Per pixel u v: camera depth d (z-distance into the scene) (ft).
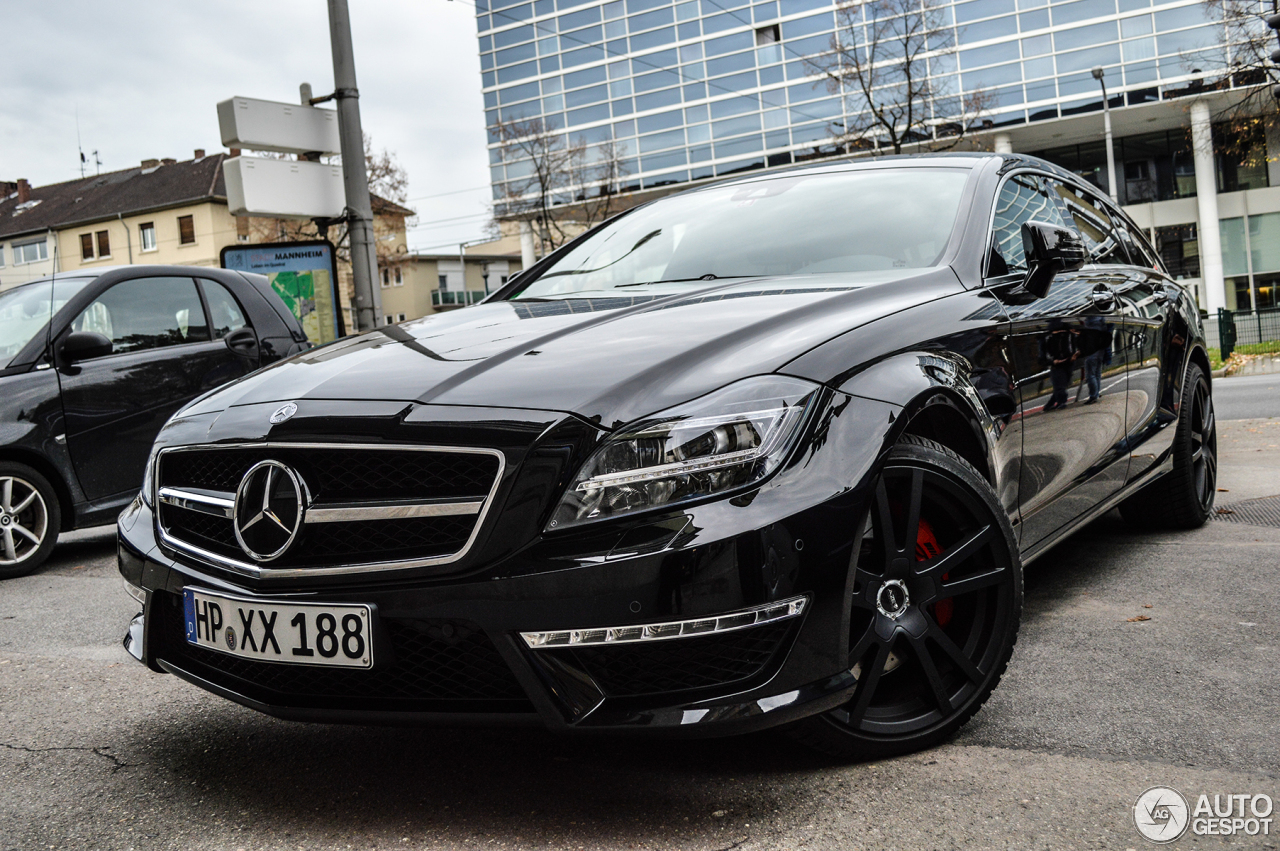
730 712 6.32
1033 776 7.11
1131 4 102.68
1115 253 13.84
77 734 8.89
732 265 10.41
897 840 6.29
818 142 115.96
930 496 7.66
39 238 182.09
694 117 123.24
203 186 169.58
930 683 7.54
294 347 20.75
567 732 6.27
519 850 6.36
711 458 6.37
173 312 19.13
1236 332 80.89
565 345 7.50
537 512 6.30
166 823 7.02
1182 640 10.01
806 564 6.46
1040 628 10.69
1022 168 11.97
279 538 6.84
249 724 8.98
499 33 134.31
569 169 128.77
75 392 17.47
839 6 110.83
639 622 6.17
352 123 32.58
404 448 6.56
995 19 106.52
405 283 216.95
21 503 16.92
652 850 6.28
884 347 7.59
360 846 6.54
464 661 6.57
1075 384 10.50
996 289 9.48
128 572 8.09
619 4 126.41
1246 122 95.66
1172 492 14.89
